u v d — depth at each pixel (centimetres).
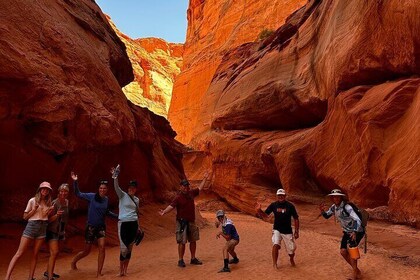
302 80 2034
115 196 1170
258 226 1578
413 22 1027
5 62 721
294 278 614
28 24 859
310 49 2061
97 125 915
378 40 1259
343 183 1364
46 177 874
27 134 808
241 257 816
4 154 787
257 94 2436
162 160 1706
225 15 5334
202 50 5678
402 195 988
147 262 783
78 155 927
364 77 1387
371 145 1170
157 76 9738
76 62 959
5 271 661
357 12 1405
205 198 2877
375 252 823
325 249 897
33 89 770
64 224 631
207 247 981
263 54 2777
